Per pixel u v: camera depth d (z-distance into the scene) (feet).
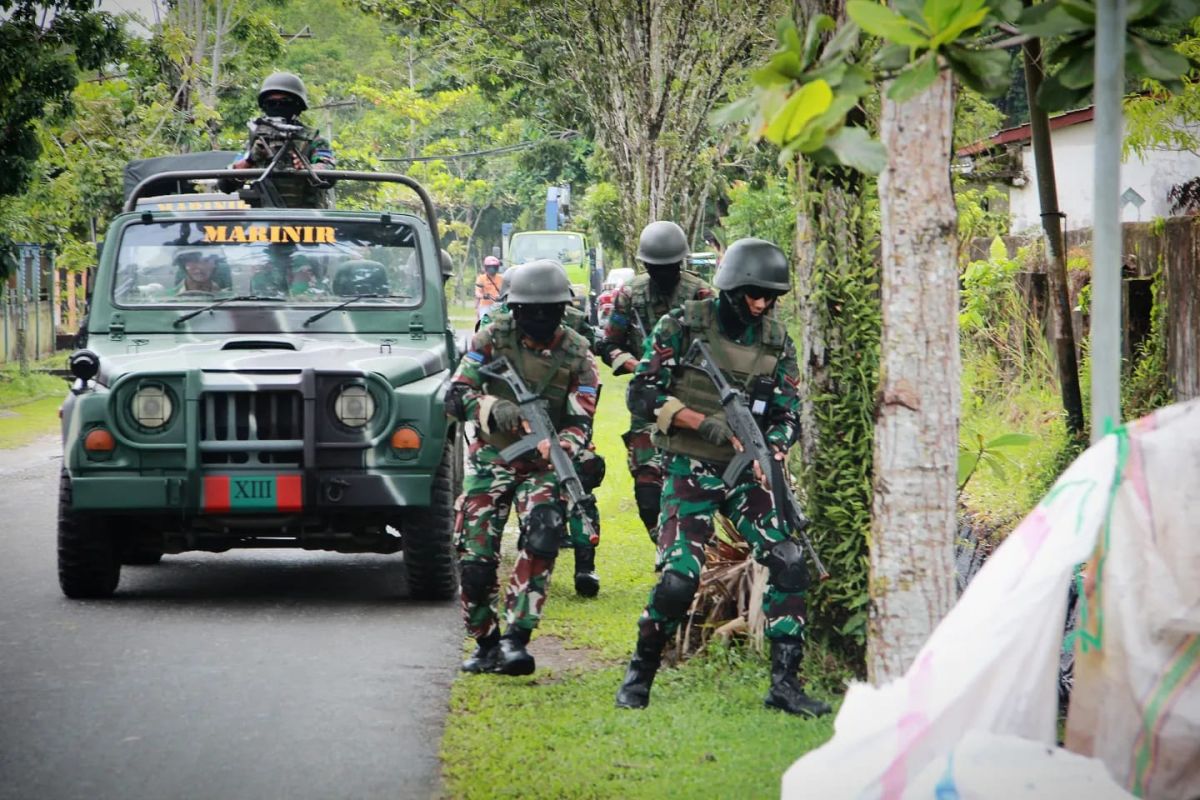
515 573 44.45
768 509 40.45
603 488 87.40
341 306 61.11
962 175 72.64
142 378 53.83
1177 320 61.62
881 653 31.27
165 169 100.83
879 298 43.70
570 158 314.35
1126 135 59.11
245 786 35.04
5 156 143.02
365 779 35.58
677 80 122.62
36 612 55.47
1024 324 87.81
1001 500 61.67
